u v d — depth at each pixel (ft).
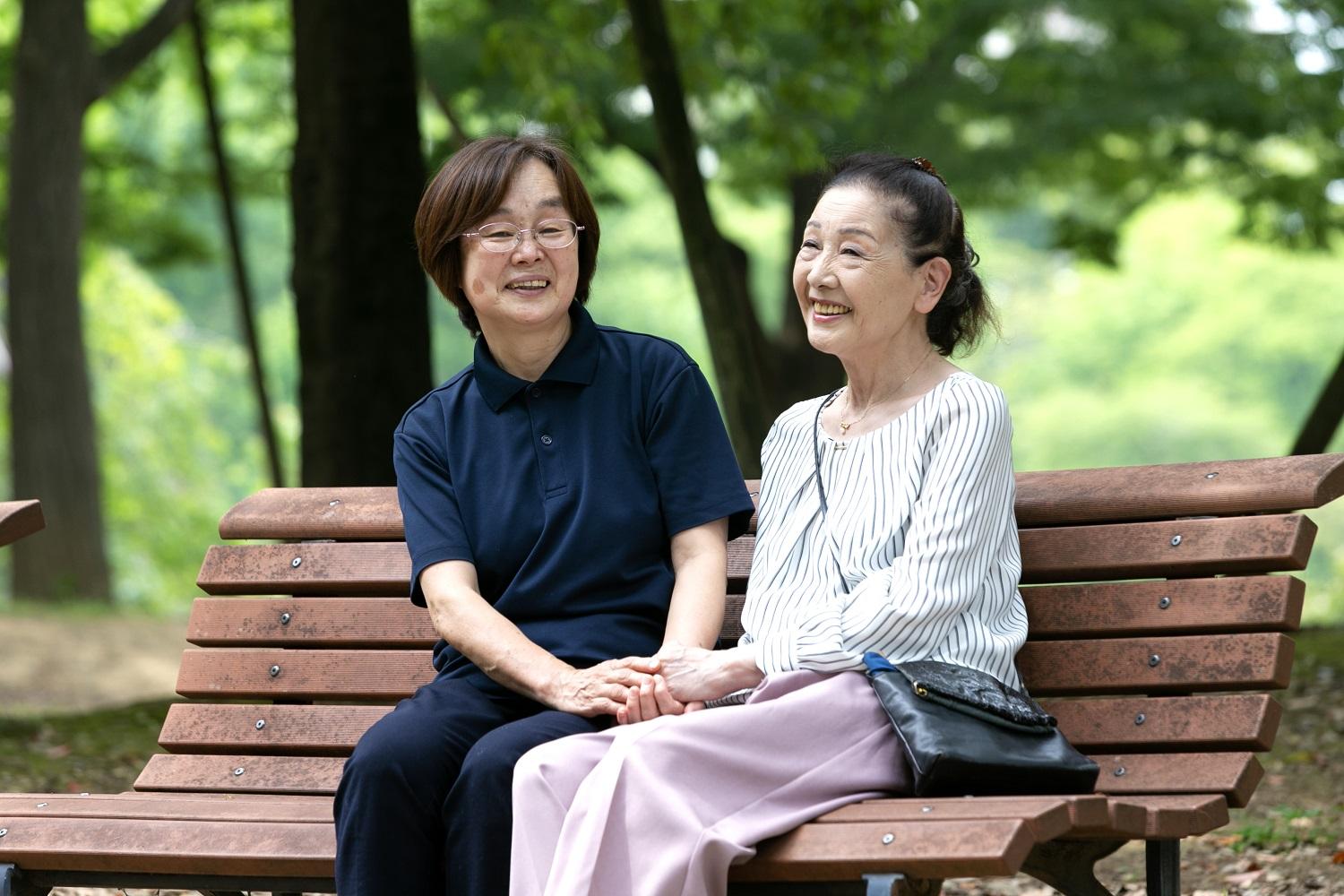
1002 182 73.36
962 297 13.52
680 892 11.18
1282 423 170.40
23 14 66.33
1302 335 169.78
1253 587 12.89
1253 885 18.12
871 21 37.17
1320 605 65.46
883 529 12.82
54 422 67.36
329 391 32.12
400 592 15.46
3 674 45.83
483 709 12.98
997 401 12.89
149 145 119.03
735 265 61.31
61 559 67.31
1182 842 20.49
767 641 12.62
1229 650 12.78
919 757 11.43
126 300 108.37
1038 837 10.53
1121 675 13.09
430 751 12.38
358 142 31.94
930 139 68.85
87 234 84.12
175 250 85.87
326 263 32.07
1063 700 14.67
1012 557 13.12
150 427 106.93
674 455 13.82
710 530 13.79
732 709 11.83
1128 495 13.55
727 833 11.25
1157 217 171.53
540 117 39.55
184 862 12.62
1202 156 69.10
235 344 153.17
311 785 14.78
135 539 103.55
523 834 11.59
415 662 14.99
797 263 13.55
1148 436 168.45
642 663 12.73
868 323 13.20
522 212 13.60
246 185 83.51
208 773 15.12
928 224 13.19
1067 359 178.09
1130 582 13.52
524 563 13.56
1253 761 12.50
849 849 10.84
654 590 13.62
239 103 97.25
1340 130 65.00
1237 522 13.07
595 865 11.21
